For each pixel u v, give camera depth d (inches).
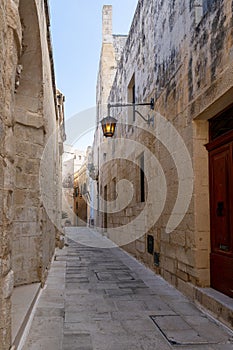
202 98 176.7
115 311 170.9
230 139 163.9
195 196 187.5
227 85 148.8
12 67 97.8
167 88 242.4
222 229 170.9
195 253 184.9
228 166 166.2
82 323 152.4
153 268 279.4
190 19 195.5
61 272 266.4
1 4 87.5
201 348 126.0
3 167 89.7
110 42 730.8
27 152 192.1
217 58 159.5
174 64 225.8
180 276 210.2
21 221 188.2
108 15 737.0
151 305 181.5
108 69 721.0
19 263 187.3
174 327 147.7
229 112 168.7
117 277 259.3
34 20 156.4
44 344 123.6
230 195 163.2
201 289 178.4
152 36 293.0
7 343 91.7
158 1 271.3
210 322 154.3
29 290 176.9
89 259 358.9
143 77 331.9
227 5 149.3
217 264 174.6
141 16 345.4
